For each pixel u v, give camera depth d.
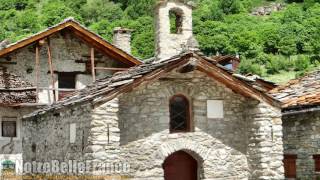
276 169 13.83
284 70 61.34
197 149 13.64
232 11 86.25
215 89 14.07
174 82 13.59
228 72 13.62
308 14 78.44
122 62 23.67
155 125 13.29
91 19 81.88
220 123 14.02
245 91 13.74
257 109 13.95
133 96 13.17
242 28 73.94
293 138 15.84
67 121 14.09
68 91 22.02
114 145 12.27
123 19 80.50
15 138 21.31
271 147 13.86
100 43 22.81
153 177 13.09
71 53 23.08
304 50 68.56
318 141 14.83
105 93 12.23
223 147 13.97
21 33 71.12
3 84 21.83
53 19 75.00
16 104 20.89
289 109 15.38
